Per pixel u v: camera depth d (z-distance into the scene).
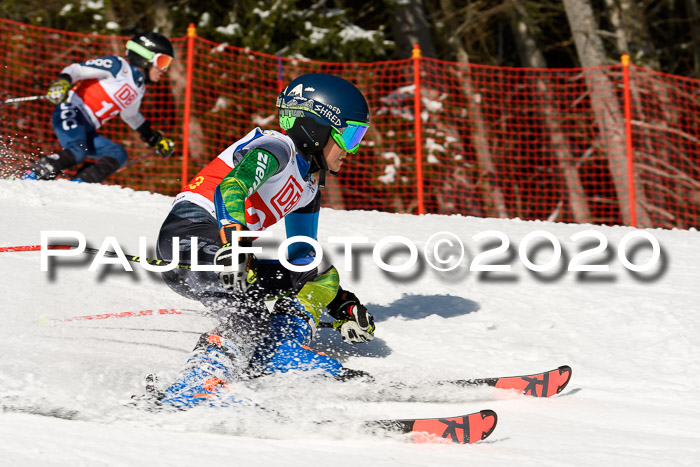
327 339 12.46
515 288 15.77
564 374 10.09
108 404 8.63
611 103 43.69
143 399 8.52
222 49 40.50
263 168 9.41
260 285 10.95
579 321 13.81
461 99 48.75
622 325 13.54
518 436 8.52
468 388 10.02
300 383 9.61
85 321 12.17
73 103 23.66
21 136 35.66
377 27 51.28
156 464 7.08
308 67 44.12
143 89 24.09
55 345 10.94
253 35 43.66
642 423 9.26
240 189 9.02
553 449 8.15
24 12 45.03
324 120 10.01
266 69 43.66
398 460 7.57
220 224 8.86
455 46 53.03
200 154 43.25
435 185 45.00
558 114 48.00
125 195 22.00
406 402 9.71
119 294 13.76
